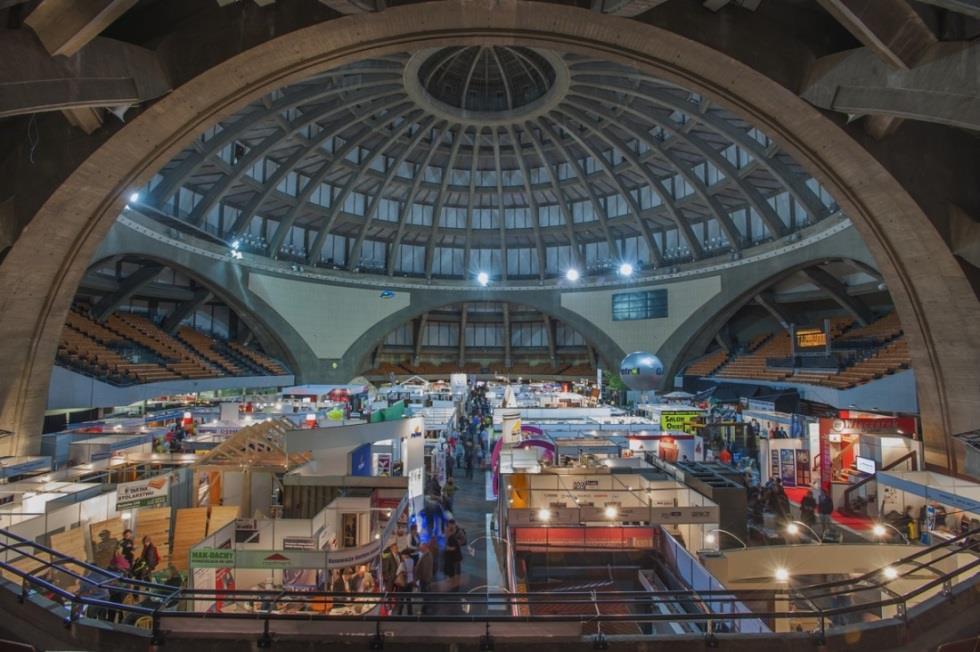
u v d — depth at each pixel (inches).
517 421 772.6
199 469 524.4
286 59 470.6
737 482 486.9
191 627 239.6
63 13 334.3
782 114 490.3
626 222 1628.9
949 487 500.4
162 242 1187.3
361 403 1142.3
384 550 428.8
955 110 358.0
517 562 394.0
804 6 455.8
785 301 1473.9
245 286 1429.6
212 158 1152.2
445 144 1509.6
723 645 235.5
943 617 249.9
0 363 588.1
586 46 480.7
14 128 498.3
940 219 507.2
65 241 550.9
